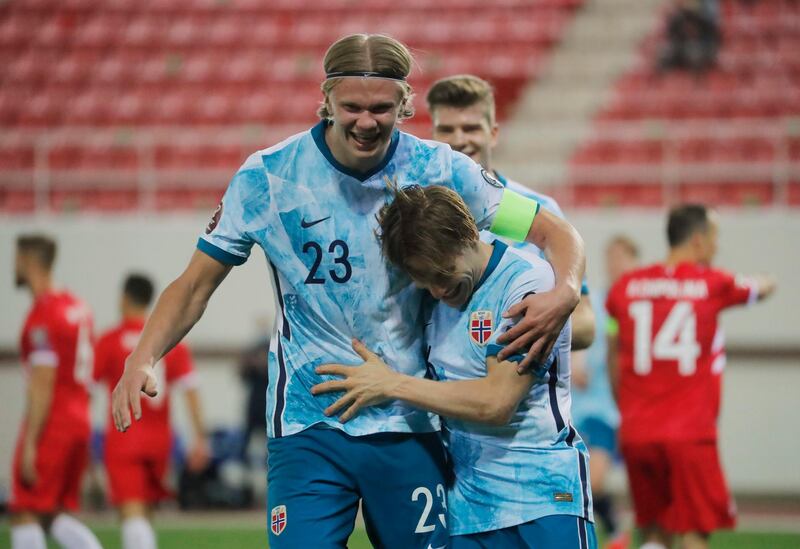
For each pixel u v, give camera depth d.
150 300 27.69
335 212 12.69
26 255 25.55
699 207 23.14
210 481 40.28
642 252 43.88
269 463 13.26
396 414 12.91
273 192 12.75
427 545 13.04
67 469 25.36
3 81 58.28
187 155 53.69
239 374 41.88
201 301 13.06
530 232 13.23
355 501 13.12
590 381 28.64
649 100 53.97
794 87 53.88
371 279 12.73
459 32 59.75
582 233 44.22
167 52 59.94
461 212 12.17
